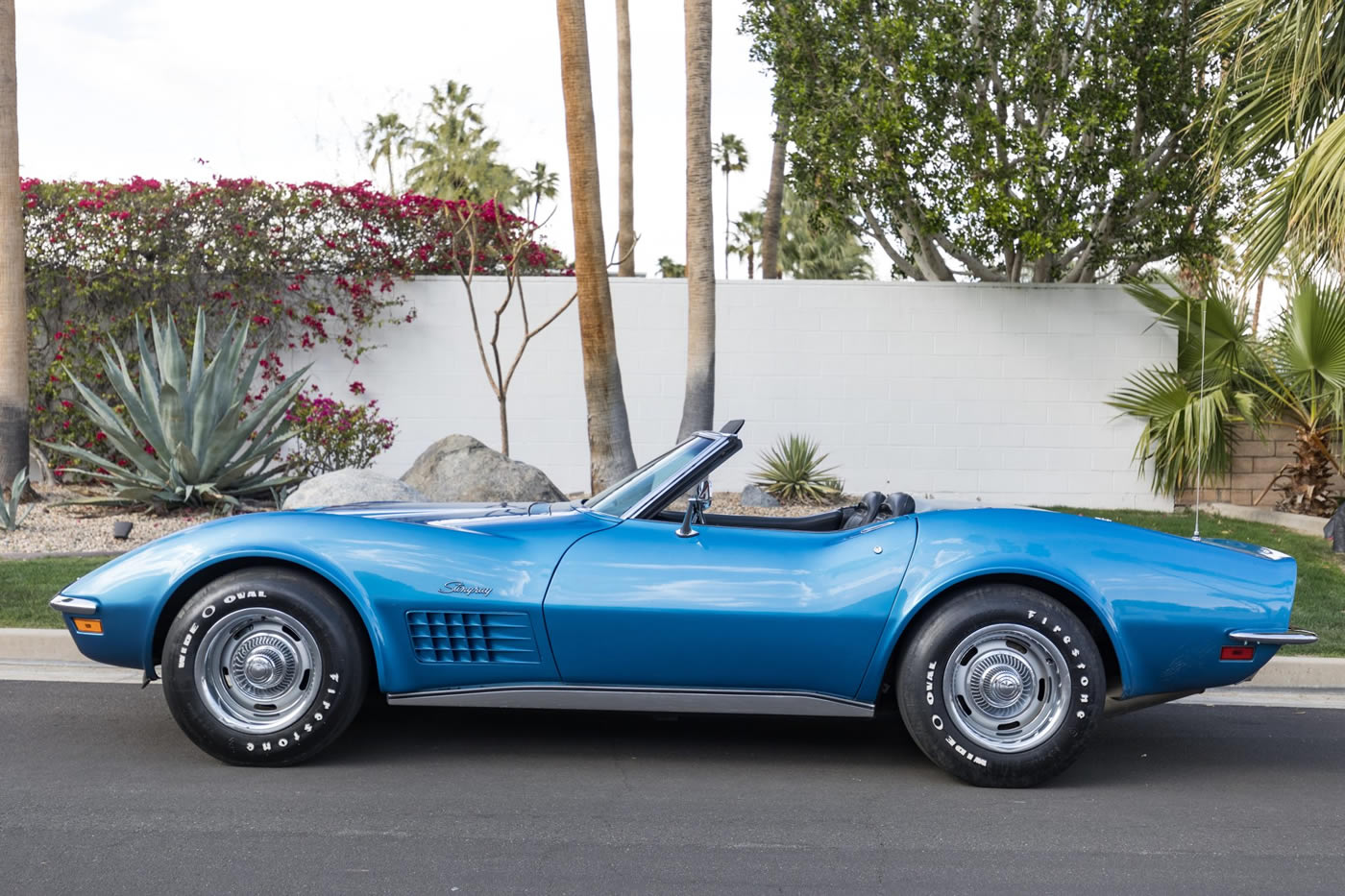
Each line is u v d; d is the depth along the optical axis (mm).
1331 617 7262
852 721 5082
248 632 4145
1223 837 3689
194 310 12656
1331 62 9258
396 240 12883
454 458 9977
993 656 4094
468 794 3943
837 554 4191
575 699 4172
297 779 4070
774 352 12852
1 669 5719
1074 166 11734
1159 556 4164
